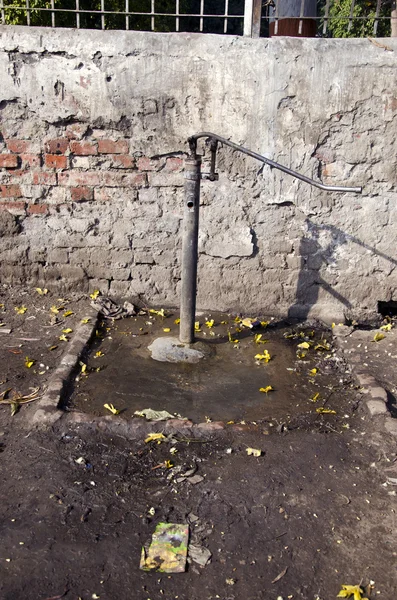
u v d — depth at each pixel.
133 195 4.24
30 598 2.05
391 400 3.37
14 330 4.00
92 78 3.97
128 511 2.47
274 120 4.01
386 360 3.85
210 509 2.49
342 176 4.11
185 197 3.60
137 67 3.93
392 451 2.88
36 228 4.37
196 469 2.74
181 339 3.93
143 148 4.12
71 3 9.14
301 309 4.41
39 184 4.25
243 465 2.77
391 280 4.32
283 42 3.86
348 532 2.38
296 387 3.51
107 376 3.52
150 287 4.46
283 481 2.67
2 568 2.16
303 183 4.12
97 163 4.18
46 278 4.49
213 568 2.21
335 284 4.35
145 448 2.87
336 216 4.19
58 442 2.88
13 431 2.95
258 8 3.88
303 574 2.19
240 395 3.40
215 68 3.91
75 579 2.14
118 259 4.40
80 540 2.31
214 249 4.30
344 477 2.71
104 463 2.75
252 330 4.25
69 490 2.57
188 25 14.40
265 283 4.37
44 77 3.98
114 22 9.99
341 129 4.01
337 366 3.79
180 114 4.02
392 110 3.95
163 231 4.30
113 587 2.11
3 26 3.91
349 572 2.20
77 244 4.38
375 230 4.21
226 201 4.20
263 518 2.45
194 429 3.00
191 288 3.79
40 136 4.13
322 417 3.19
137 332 4.11
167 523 2.41
